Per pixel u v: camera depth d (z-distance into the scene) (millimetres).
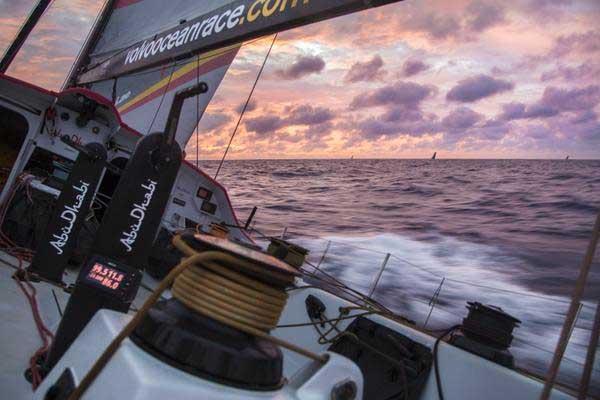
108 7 10461
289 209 33531
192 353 1419
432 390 3229
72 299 3033
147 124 10234
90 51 10922
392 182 39219
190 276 1579
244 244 1796
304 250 4688
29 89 7164
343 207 32656
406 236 24500
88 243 7020
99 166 5508
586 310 15523
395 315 3965
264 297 1552
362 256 21797
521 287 17734
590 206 26203
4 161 8227
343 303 4113
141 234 3119
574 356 12750
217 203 8969
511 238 22406
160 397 1339
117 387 1384
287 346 1634
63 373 1715
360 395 1847
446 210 28891
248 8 4160
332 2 3195
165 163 3102
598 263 18719
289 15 3590
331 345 3729
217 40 4508
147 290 7234
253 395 1471
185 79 9883
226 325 1530
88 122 7578
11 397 2820
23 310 4449
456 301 16781
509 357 3219
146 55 6645
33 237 6789
